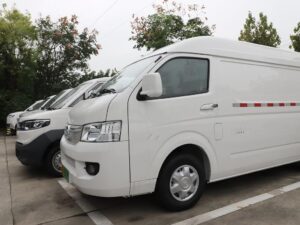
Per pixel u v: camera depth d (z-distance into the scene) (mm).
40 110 6746
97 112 3627
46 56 20562
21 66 18703
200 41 4305
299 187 4949
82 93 6242
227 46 4547
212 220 3770
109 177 3494
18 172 6586
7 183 5758
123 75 4527
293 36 18969
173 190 3963
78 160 3689
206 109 4148
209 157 4199
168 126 3826
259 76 4824
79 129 3820
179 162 3967
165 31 12641
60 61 20844
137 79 3801
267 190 4852
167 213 4031
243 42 4816
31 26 19203
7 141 12469
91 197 4762
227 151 4383
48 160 5891
